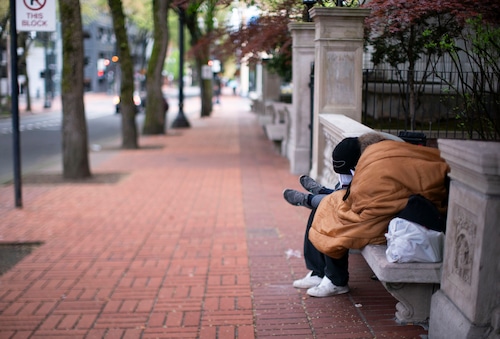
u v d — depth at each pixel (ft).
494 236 9.91
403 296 13.21
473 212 10.25
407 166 12.76
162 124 71.67
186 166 43.27
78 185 34.94
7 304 15.79
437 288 13.12
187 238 22.59
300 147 38.34
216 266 18.99
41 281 17.70
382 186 12.82
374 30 27.14
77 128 36.88
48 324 14.43
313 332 13.51
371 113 31.76
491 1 19.67
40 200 30.35
